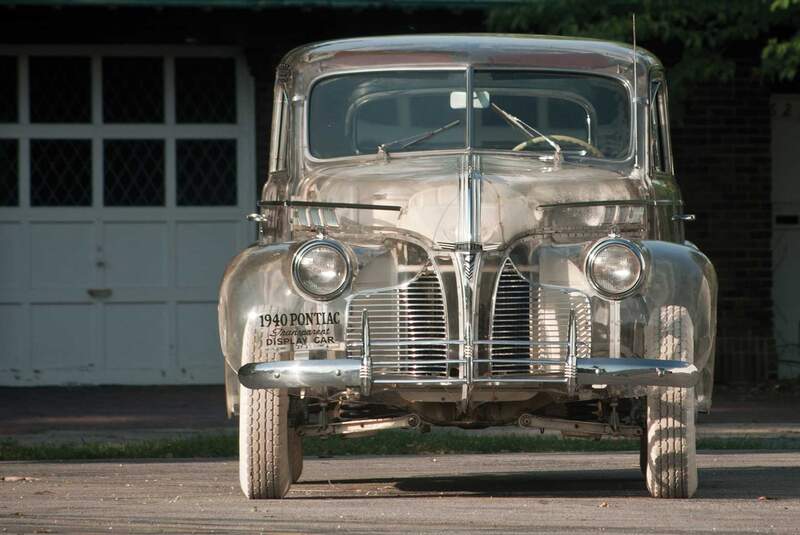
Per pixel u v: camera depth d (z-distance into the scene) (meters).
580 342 16.12
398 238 16.42
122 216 38.50
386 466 22.69
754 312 39.53
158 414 31.98
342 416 18.34
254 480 17.19
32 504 17.17
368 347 15.57
